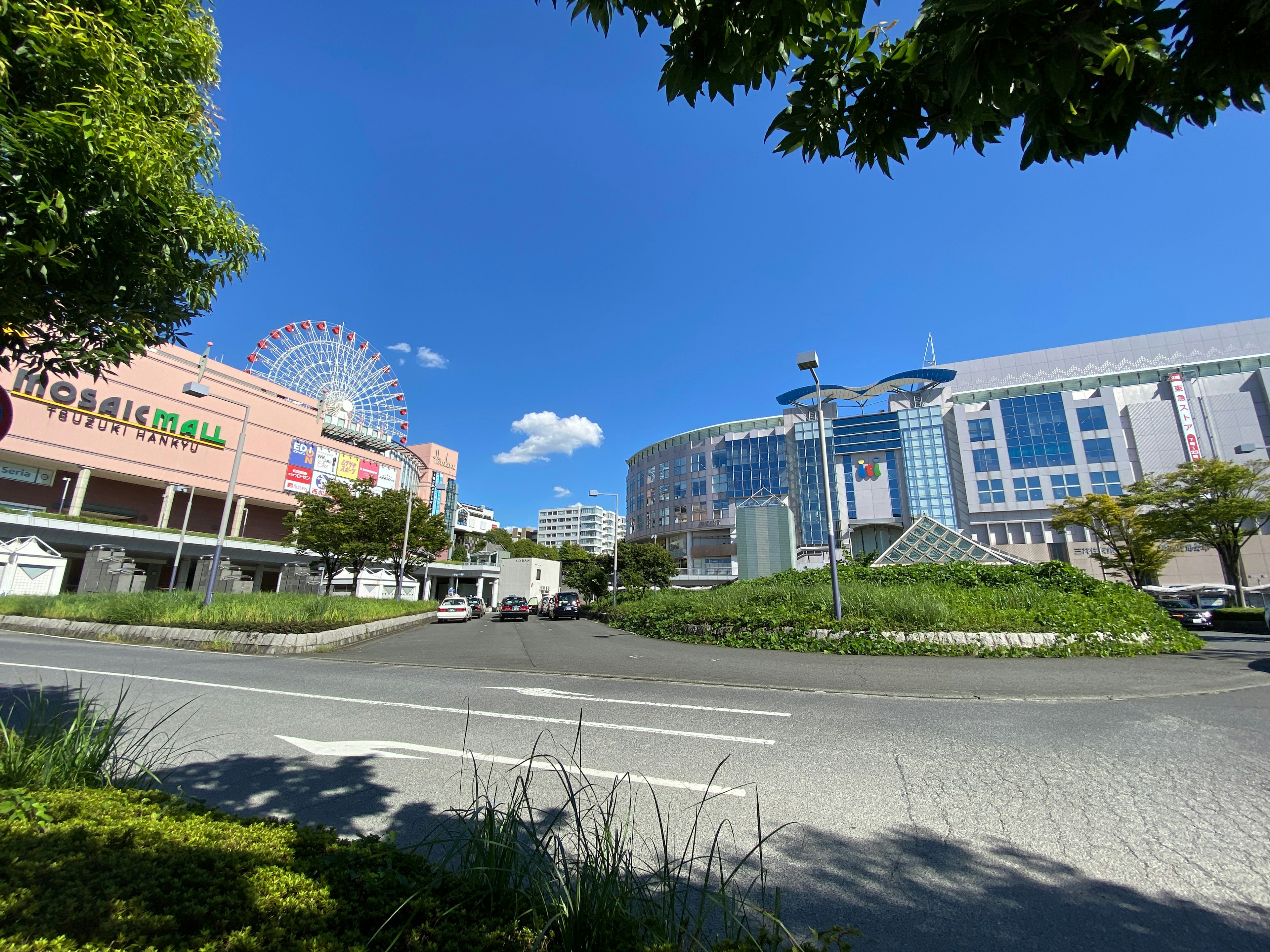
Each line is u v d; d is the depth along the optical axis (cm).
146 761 494
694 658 1290
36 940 182
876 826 383
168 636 1509
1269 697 785
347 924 212
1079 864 330
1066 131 234
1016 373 7131
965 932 264
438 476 10412
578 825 279
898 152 265
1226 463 2806
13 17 305
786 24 228
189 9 409
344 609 2000
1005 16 189
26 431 4075
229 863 250
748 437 8475
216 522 5606
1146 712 706
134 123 334
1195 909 284
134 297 400
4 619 1911
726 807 415
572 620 3831
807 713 712
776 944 220
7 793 301
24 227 312
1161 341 6544
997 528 6241
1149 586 4831
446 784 456
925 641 1273
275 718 671
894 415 7262
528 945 207
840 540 5275
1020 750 547
